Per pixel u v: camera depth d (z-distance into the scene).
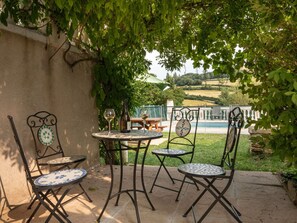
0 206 2.42
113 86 4.28
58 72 3.37
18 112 2.69
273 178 3.48
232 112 2.40
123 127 2.82
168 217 2.35
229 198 2.79
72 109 3.65
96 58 4.10
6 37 2.56
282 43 2.49
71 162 2.64
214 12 3.19
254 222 2.22
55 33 3.26
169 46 3.87
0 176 2.45
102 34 3.00
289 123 1.94
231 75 3.09
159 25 2.93
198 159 4.86
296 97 1.60
